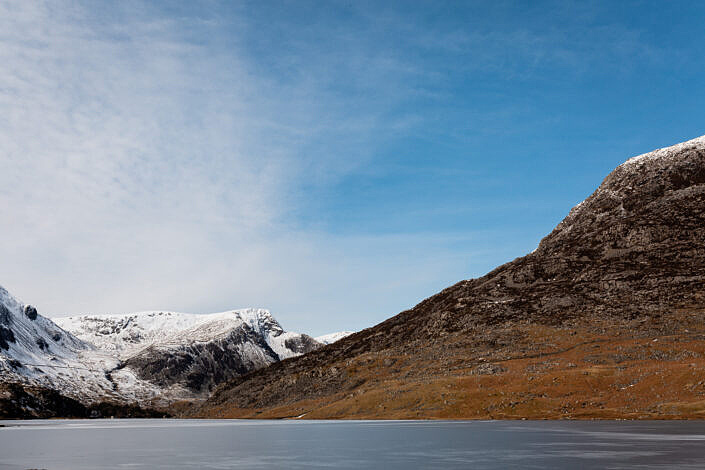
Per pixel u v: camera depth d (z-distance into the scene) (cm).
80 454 7362
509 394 16312
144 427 18288
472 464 5531
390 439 8800
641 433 8819
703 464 5253
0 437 12231
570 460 5684
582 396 15350
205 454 7081
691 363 15962
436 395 17475
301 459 6300
